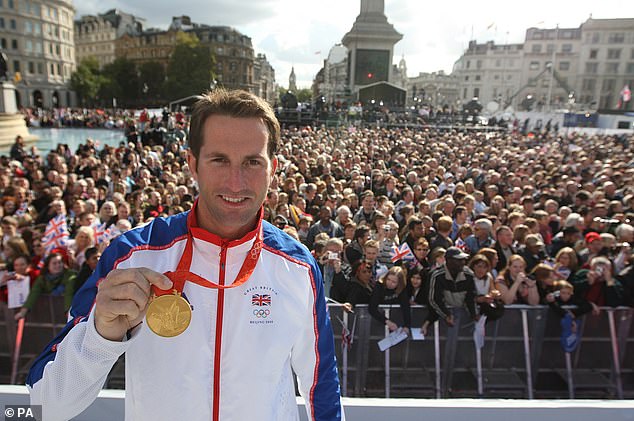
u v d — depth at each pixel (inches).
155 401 44.3
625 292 198.4
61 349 39.6
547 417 69.0
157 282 39.3
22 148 581.9
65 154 590.6
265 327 47.7
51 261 182.7
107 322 38.2
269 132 48.4
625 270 207.6
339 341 181.3
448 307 181.5
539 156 737.6
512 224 277.6
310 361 53.4
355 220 307.9
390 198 390.6
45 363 41.9
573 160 654.5
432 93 4830.2
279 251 51.9
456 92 4724.4
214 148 45.8
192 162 49.2
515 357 187.2
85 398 40.4
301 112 1369.3
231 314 47.3
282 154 579.2
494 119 1441.9
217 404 45.1
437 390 181.6
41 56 3344.0
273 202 286.4
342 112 1405.0
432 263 196.9
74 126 1488.7
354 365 182.5
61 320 182.1
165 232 50.4
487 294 189.6
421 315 185.6
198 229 49.0
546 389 188.9
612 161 625.9
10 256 188.1
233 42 4133.9
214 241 48.4
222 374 45.6
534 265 231.8
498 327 185.8
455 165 567.8
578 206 358.9
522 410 68.7
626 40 3142.2
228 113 46.1
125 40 4232.3
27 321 181.8
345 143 736.3
